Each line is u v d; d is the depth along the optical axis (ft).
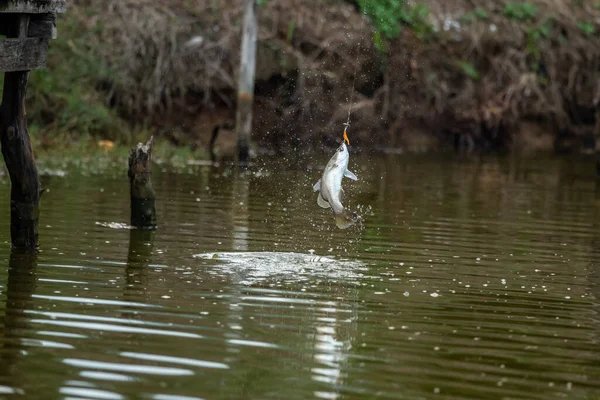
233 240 44.24
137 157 45.98
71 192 57.72
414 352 27.84
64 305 31.19
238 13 98.22
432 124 106.42
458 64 107.55
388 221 52.08
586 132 112.98
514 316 32.35
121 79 91.66
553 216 56.85
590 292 36.32
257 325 29.89
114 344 27.35
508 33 110.63
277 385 24.64
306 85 96.48
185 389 24.07
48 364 25.49
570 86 111.96
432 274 38.42
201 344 27.71
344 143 34.24
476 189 69.36
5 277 34.63
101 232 44.52
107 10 94.12
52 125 85.71
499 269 39.99
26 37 36.35
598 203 63.87
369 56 100.37
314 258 40.68
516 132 110.73
